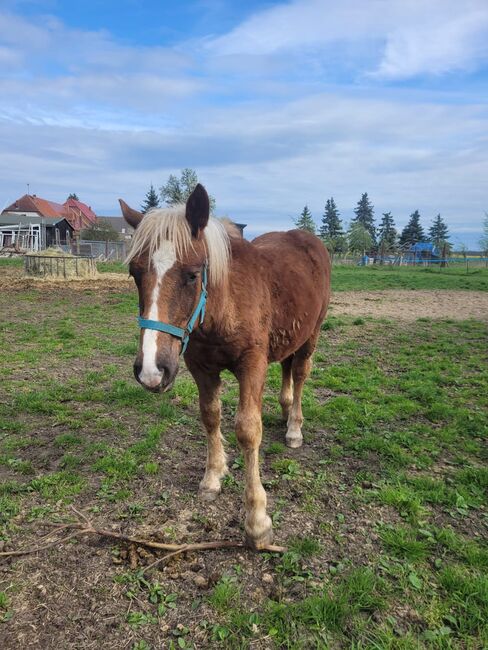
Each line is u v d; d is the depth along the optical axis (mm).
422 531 2912
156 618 2275
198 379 3193
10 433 4395
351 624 2234
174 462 3848
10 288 15547
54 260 18516
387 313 12320
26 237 42312
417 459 3924
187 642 2139
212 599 2361
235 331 2785
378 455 4004
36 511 3139
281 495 3375
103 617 2279
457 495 3299
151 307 2309
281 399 4613
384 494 3305
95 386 5695
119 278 19500
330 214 85750
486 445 4242
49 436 4328
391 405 5152
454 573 2531
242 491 3432
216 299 2650
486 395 5590
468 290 19125
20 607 2336
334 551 2770
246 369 2850
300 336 3637
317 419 4789
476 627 2223
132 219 2814
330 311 12547
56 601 2377
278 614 2264
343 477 3643
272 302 3191
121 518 3082
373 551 2768
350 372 6449
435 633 2174
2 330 8961
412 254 47875
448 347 8125
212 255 2592
